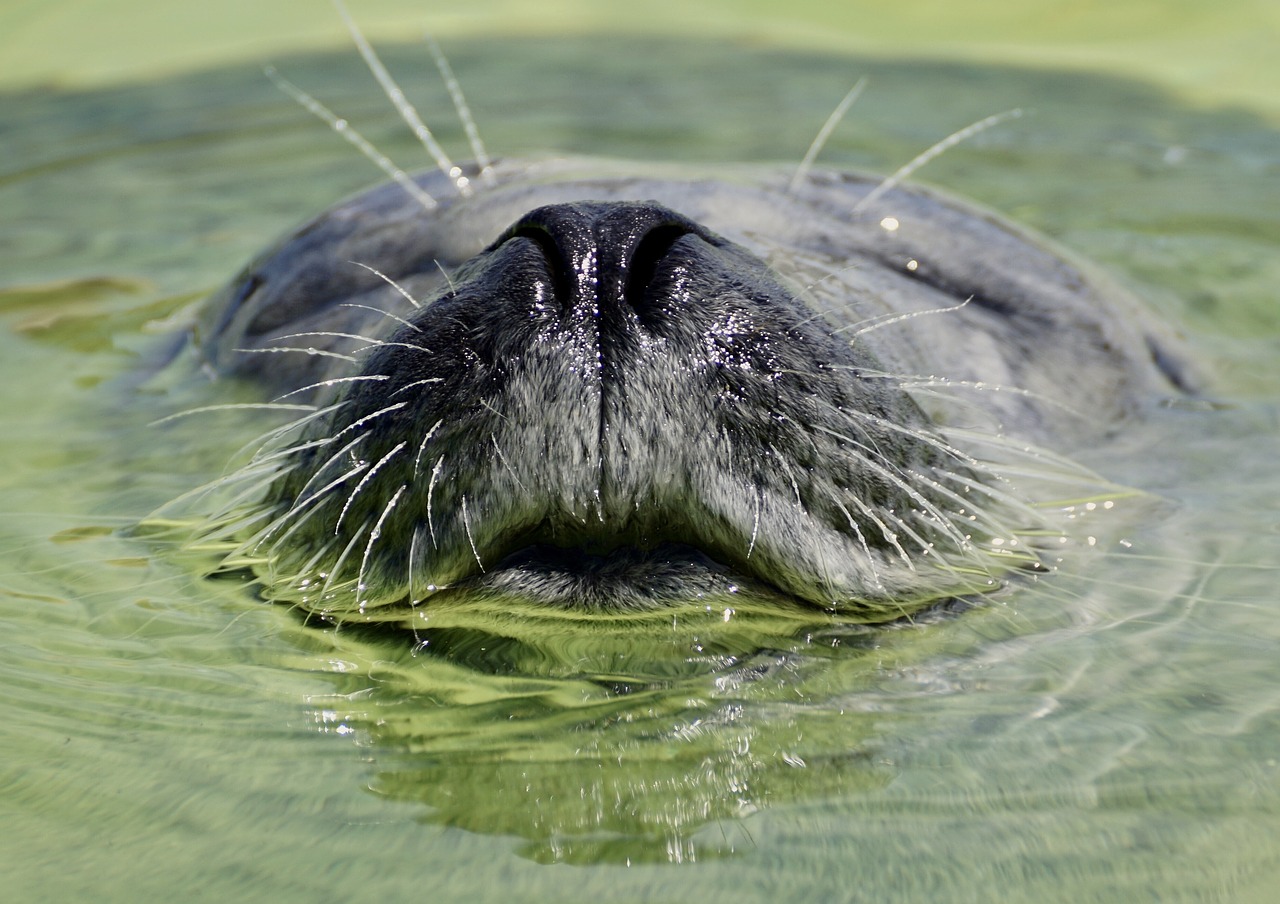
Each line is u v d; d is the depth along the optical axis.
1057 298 12.43
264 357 12.32
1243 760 7.11
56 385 13.16
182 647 8.47
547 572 8.12
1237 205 19.67
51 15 34.75
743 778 7.04
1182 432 11.70
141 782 7.04
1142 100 27.05
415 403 7.93
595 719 7.63
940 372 10.61
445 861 6.36
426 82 29.53
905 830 6.57
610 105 26.89
